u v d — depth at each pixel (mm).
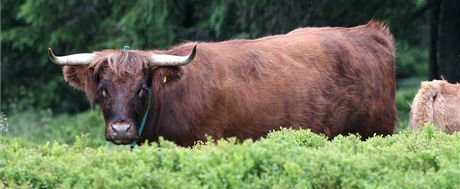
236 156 15172
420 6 36688
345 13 33969
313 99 22328
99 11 43031
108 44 39281
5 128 31719
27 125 42469
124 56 19672
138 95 19531
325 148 17094
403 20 34438
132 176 15031
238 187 14672
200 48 21203
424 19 39812
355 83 23156
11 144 20062
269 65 21906
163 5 35594
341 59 23047
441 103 23000
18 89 47781
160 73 19891
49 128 42031
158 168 15672
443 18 35406
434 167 15633
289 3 33594
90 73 20016
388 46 24312
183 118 20328
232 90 21062
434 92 23016
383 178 14945
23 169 15555
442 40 35500
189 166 15188
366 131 23656
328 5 33625
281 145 15867
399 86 56656
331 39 23297
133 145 19984
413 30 36688
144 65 19672
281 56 22234
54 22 42781
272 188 14555
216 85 20781
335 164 15062
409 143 17516
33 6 41188
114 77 19516
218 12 34125
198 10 37500
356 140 18078
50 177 15406
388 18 34344
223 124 20906
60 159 16297
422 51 57219
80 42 42781
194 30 36844
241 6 33344
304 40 22953
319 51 22859
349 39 23625
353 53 23328
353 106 23188
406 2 34125
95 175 14930
